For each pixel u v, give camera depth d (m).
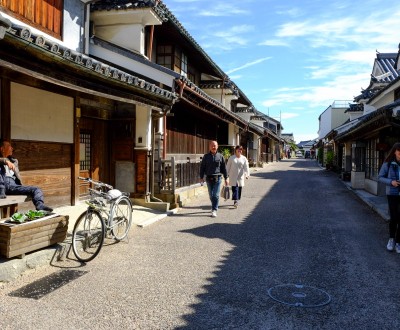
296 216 9.54
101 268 5.28
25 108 7.11
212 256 5.94
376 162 13.64
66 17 8.79
